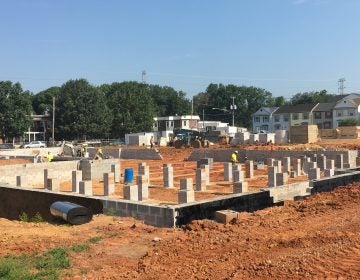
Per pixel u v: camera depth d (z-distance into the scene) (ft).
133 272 27.76
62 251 31.94
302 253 29.89
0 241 35.04
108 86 333.83
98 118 257.14
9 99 235.81
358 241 32.12
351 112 282.15
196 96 472.44
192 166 120.26
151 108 287.28
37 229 39.73
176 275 26.94
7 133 238.07
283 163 92.79
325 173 74.28
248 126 440.04
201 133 182.80
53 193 53.21
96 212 48.62
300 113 305.94
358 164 103.91
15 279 26.48
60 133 257.75
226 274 26.76
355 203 47.55
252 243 33.32
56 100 264.93
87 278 27.02
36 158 120.06
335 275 25.86
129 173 86.58
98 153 134.41
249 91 442.91
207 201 44.52
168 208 41.81
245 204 48.44
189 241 34.32
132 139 192.03
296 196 55.98
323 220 40.78
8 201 58.34
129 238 36.22
